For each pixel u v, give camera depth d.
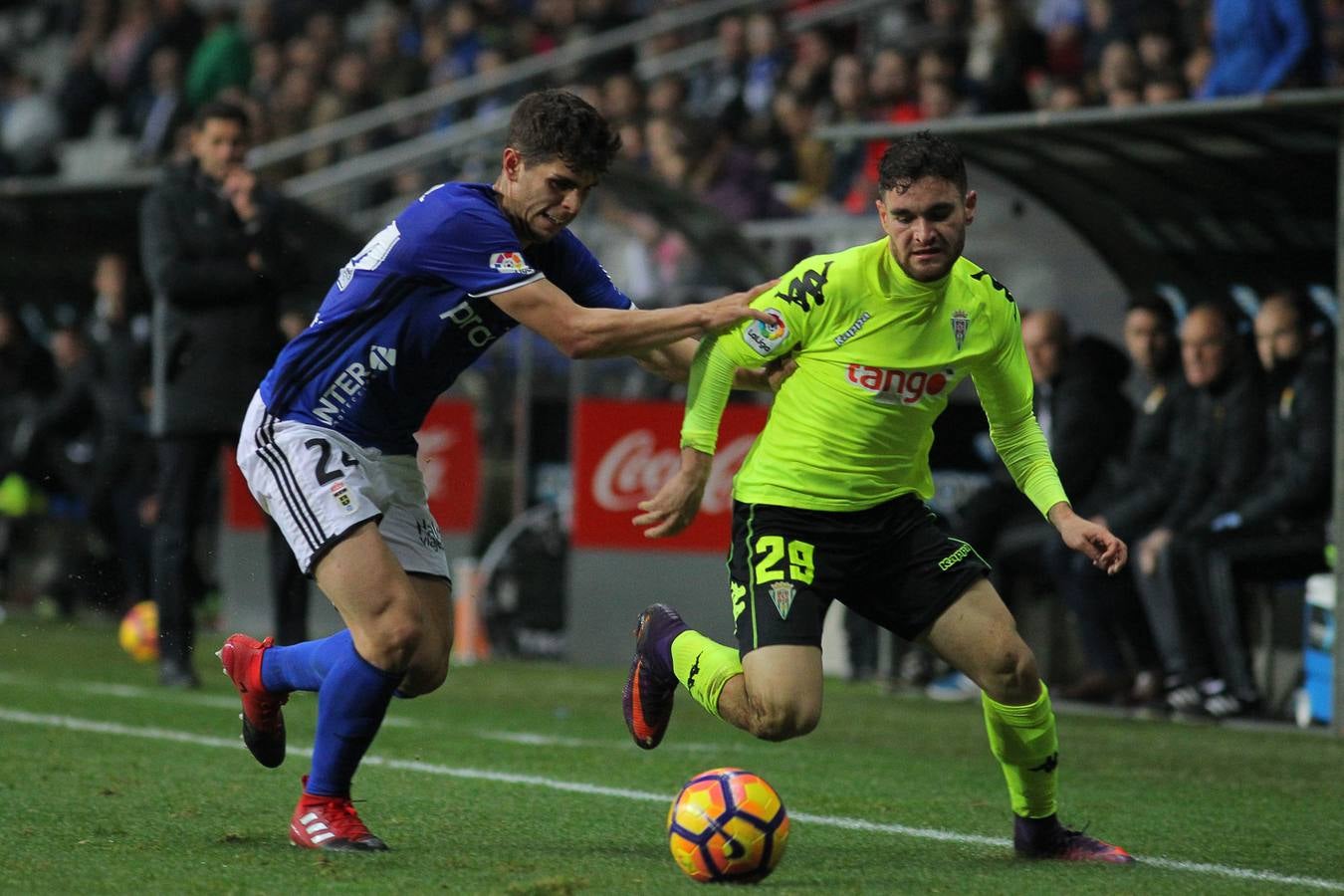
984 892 14.84
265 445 16.50
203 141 30.98
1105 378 34.94
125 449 44.91
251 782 21.22
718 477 40.03
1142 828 19.31
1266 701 32.94
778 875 15.59
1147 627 33.22
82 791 20.20
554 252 17.30
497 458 45.28
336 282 16.59
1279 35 38.44
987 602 16.31
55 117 74.50
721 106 55.88
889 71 49.66
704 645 16.83
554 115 15.86
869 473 16.39
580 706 31.64
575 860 16.12
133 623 36.78
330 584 16.08
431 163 56.16
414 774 22.42
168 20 72.12
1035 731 16.28
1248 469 31.98
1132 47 44.38
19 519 51.50
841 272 16.25
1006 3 49.28
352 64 63.31
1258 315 32.81
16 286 52.59
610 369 43.41
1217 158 34.16
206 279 30.44
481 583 42.47
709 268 43.19
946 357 16.28
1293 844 18.36
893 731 29.00
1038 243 36.56
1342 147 30.09
